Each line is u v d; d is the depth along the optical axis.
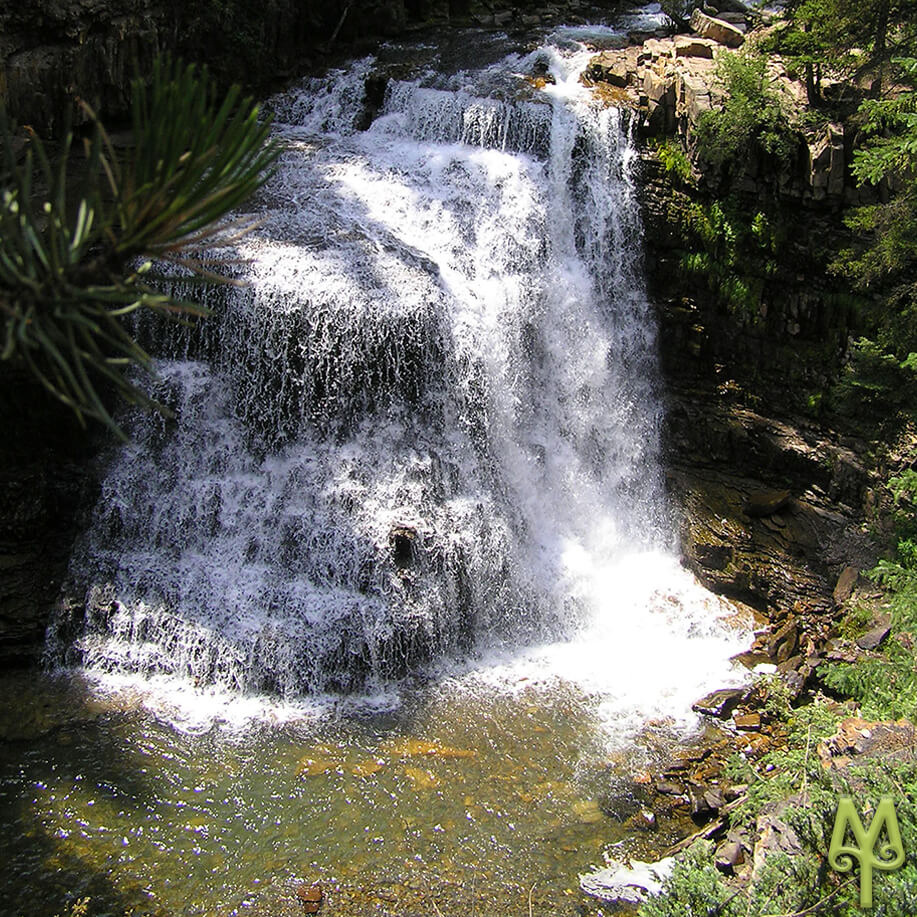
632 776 11.68
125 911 9.41
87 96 17.81
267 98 21.20
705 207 17.55
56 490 14.27
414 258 16.50
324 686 12.95
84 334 3.58
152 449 14.86
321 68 22.05
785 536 16.47
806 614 15.34
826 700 12.70
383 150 19.19
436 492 15.03
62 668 13.08
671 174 17.88
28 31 17.11
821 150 16.20
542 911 9.64
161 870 9.91
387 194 17.88
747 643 14.89
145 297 3.58
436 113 19.33
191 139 3.54
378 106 20.45
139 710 12.35
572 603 15.16
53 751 11.52
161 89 3.48
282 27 21.52
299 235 16.50
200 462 14.89
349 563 13.96
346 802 10.98
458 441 15.69
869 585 15.20
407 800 11.07
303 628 13.22
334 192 17.83
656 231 17.78
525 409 16.77
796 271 16.98
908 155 14.14
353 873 9.99
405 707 12.83
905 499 15.27
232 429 15.10
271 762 11.56
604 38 23.17
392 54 22.44
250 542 14.25
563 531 16.44
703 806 11.03
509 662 14.11
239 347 15.20
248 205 17.22
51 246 3.42
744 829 10.14
